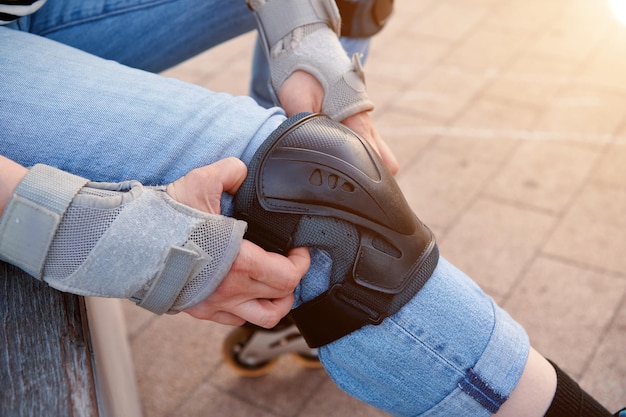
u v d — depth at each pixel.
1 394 0.64
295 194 0.72
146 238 0.66
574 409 0.82
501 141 2.26
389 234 0.73
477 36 2.81
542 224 1.95
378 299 0.73
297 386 1.63
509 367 0.77
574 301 1.73
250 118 0.79
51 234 0.65
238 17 1.13
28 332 0.70
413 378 0.77
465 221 1.97
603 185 2.07
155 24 1.05
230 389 1.64
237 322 0.76
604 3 2.98
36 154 0.74
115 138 0.75
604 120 2.33
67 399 0.63
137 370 1.69
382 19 1.18
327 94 0.92
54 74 0.78
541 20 2.90
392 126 2.35
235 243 0.69
